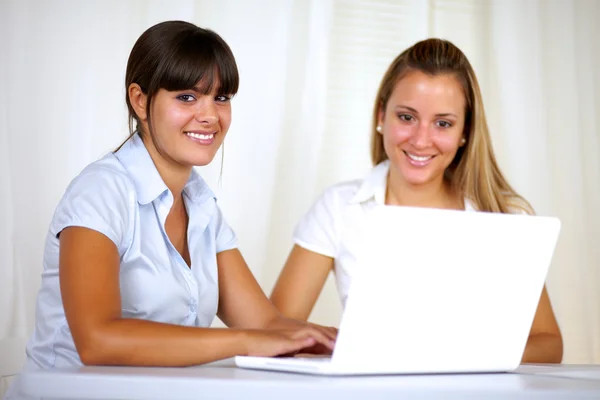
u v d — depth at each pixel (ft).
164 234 4.93
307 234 7.07
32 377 3.06
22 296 8.55
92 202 4.39
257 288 5.60
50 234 4.64
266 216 9.43
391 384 3.07
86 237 4.25
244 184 9.39
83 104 8.85
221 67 4.82
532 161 10.30
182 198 5.29
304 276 7.01
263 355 4.12
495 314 3.82
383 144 7.15
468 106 6.68
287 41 9.63
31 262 8.60
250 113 9.45
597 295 10.35
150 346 3.85
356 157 9.83
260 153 9.46
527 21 10.44
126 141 5.06
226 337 4.01
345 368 3.39
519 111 10.32
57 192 8.72
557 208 10.35
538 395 3.04
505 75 10.34
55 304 4.65
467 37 10.39
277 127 9.53
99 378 3.01
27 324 8.54
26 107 8.69
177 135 4.81
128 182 4.75
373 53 9.97
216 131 4.94
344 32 9.88
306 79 9.68
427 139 6.47
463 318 3.70
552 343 6.46
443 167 6.68
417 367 3.65
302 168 9.59
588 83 10.56
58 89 8.79
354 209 6.97
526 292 3.90
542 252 3.88
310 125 9.66
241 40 9.46
